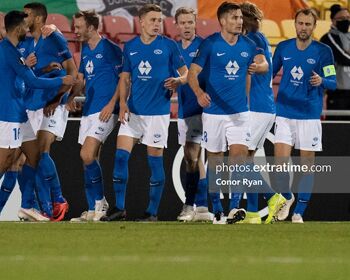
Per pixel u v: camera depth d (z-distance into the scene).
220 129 39.19
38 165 41.84
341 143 45.66
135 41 41.06
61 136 42.53
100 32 60.03
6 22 38.50
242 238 31.39
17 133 39.03
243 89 39.00
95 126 41.28
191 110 42.12
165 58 41.03
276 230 35.16
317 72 42.16
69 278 21.50
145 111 41.25
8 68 38.62
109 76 41.34
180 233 33.31
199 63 38.47
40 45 42.06
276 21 63.16
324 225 39.03
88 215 42.28
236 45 38.78
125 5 61.88
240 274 22.19
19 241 29.88
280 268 23.23
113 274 22.09
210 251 27.02
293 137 42.62
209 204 45.12
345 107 58.16
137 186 44.41
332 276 22.09
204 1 62.78
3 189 41.59
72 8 61.38
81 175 44.22
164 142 41.72
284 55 42.25
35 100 41.84
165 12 62.28
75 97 44.59
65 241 29.91
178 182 44.38
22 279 21.33
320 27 63.03
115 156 42.88
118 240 30.34
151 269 22.92
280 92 42.47
